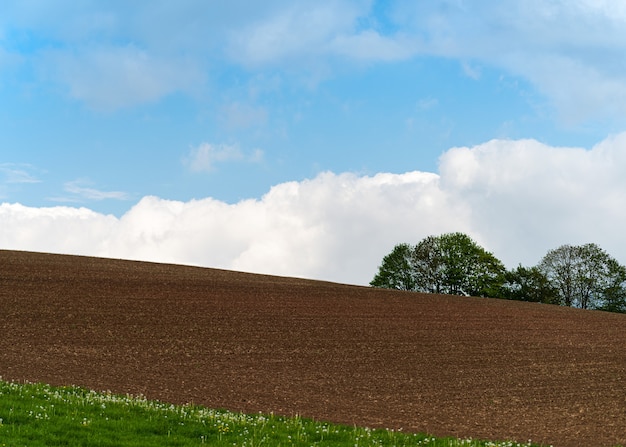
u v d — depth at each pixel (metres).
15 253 60.06
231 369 28.77
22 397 17.70
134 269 57.56
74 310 38.25
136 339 33.00
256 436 15.98
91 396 19.56
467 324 45.09
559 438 20.84
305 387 26.47
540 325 46.78
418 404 25.05
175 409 18.89
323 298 51.41
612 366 34.84
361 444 16.16
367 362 32.38
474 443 18.00
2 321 34.03
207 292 48.81
